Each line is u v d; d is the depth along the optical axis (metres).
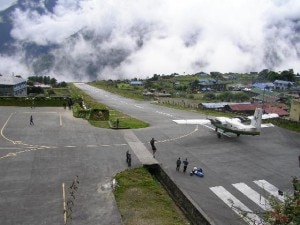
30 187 31.69
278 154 46.09
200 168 38.34
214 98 148.25
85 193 30.81
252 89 168.38
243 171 39.25
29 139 47.81
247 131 51.81
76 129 55.44
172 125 64.00
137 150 45.09
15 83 114.56
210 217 27.42
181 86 190.12
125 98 133.38
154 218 27.03
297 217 13.50
